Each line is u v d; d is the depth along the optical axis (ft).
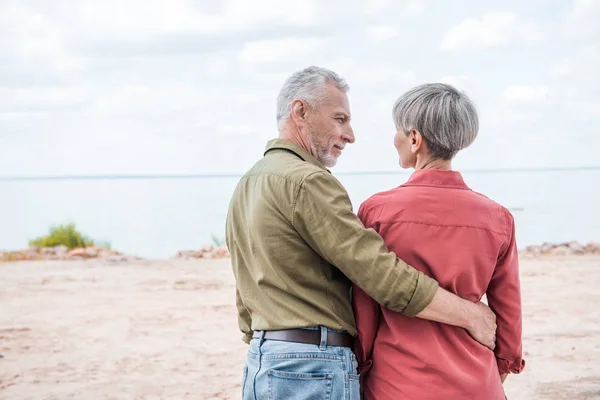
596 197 163.02
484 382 7.91
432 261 7.96
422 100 8.16
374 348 8.27
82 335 24.84
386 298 7.75
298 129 8.86
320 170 8.22
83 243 57.36
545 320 25.81
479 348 8.03
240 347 22.84
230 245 8.99
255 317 8.44
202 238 99.50
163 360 21.27
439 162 8.31
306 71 8.93
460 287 8.01
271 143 8.90
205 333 24.95
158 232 108.37
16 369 20.40
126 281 37.17
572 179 282.15
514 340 8.34
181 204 174.91
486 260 8.05
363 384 8.50
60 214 150.30
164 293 33.45
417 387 7.84
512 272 8.31
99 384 18.76
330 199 8.02
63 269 42.29
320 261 8.23
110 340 24.03
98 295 32.96
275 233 8.17
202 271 41.27
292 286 8.14
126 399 17.40
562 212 119.55
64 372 20.02
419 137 8.23
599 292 31.53
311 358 7.97
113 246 90.84
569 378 18.44
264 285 8.29
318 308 8.11
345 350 8.15
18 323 26.89
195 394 17.75
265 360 8.14
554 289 32.53
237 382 18.79
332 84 8.90
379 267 7.73
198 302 31.07
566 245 50.19
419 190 8.13
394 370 8.00
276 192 8.21
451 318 7.81
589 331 23.95
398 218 8.08
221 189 270.26
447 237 7.98
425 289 7.69
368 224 8.30
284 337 8.09
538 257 45.78
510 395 17.06
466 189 8.25
